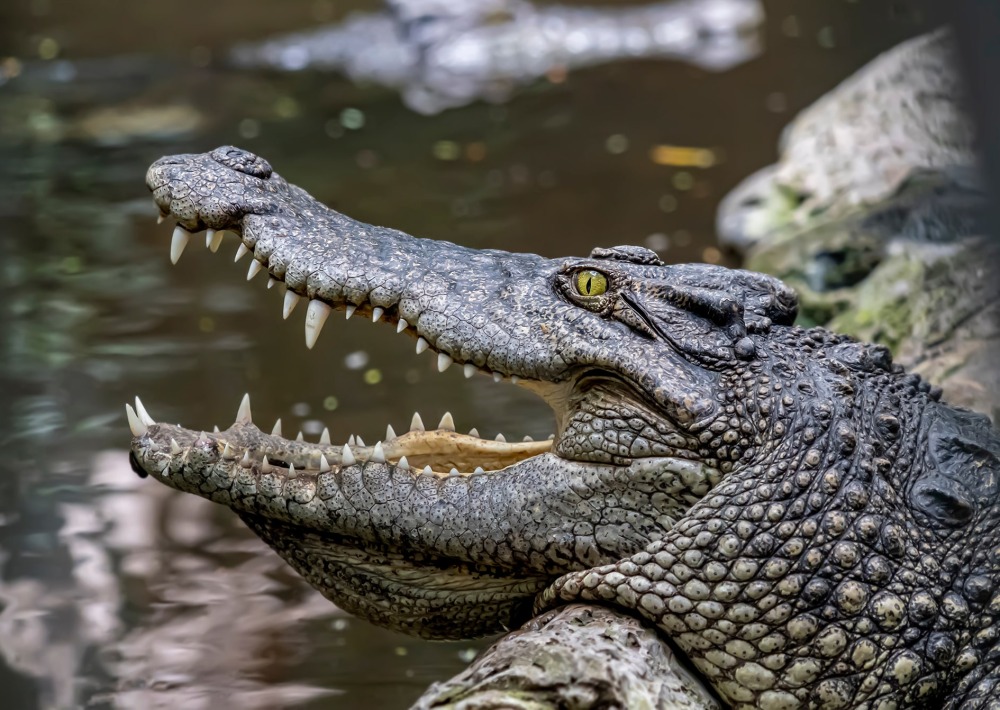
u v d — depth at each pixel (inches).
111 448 762.2
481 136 1258.0
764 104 1305.4
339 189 1117.1
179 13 1616.6
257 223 469.4
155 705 544.1
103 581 641.0
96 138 1230.3
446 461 494.3
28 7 1649.9
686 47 1501.0
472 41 1471.5
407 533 440.5
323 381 829.8
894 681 408.8
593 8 1549.0
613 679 376.8
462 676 395.5
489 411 791.1
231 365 850.1
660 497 422.6
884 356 456.4
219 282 973.8
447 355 450.9
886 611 408.5
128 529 689.6
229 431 474.6
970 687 410.0
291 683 561.9
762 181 944.9
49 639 591.8
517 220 1048.8
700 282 469.4
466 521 436.1
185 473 453.7
